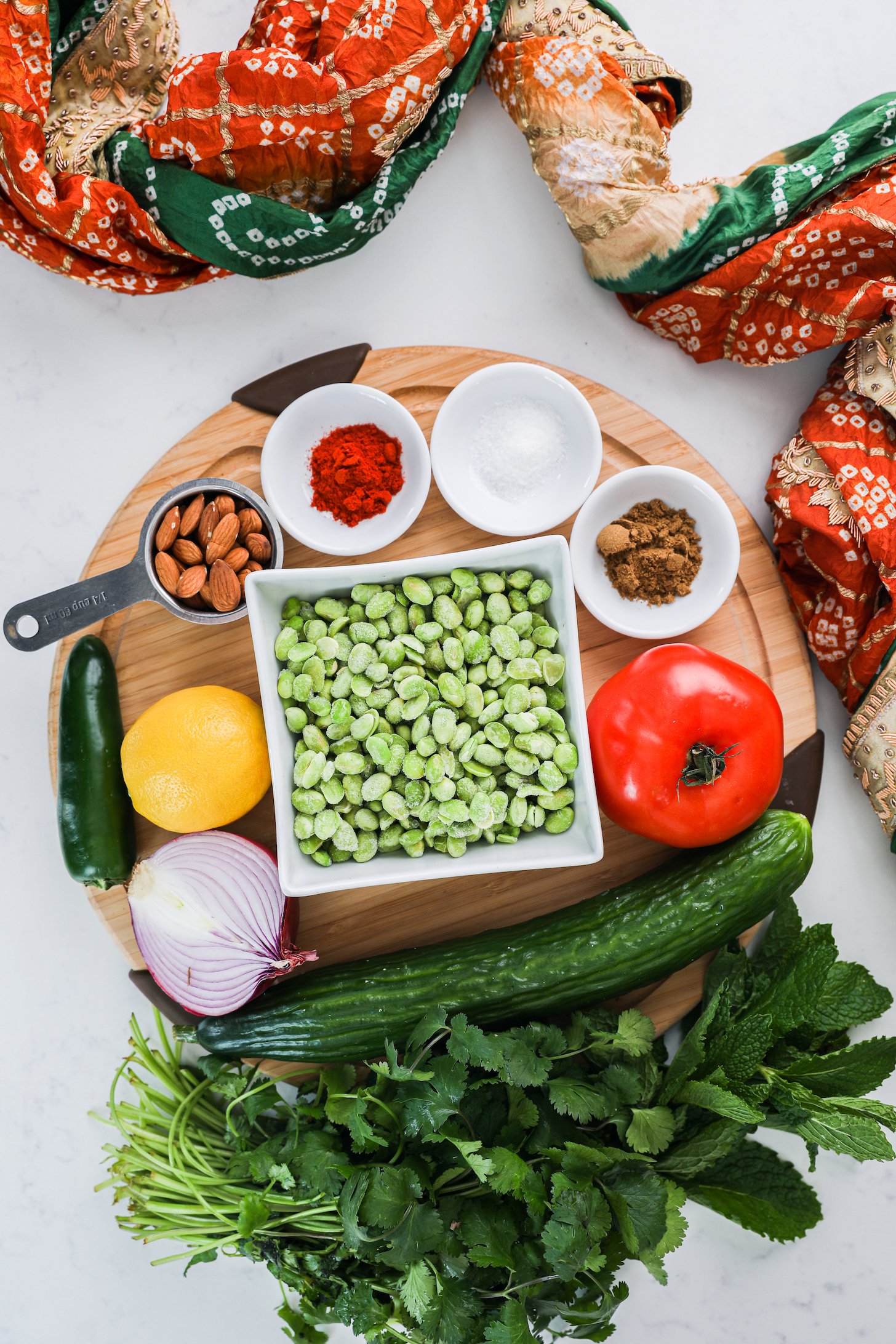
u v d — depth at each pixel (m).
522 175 1.27
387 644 1.06
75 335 1.27
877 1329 1.35
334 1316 1.12
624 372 1.29
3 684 1.28
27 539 1.29
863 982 1.12
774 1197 1.15
